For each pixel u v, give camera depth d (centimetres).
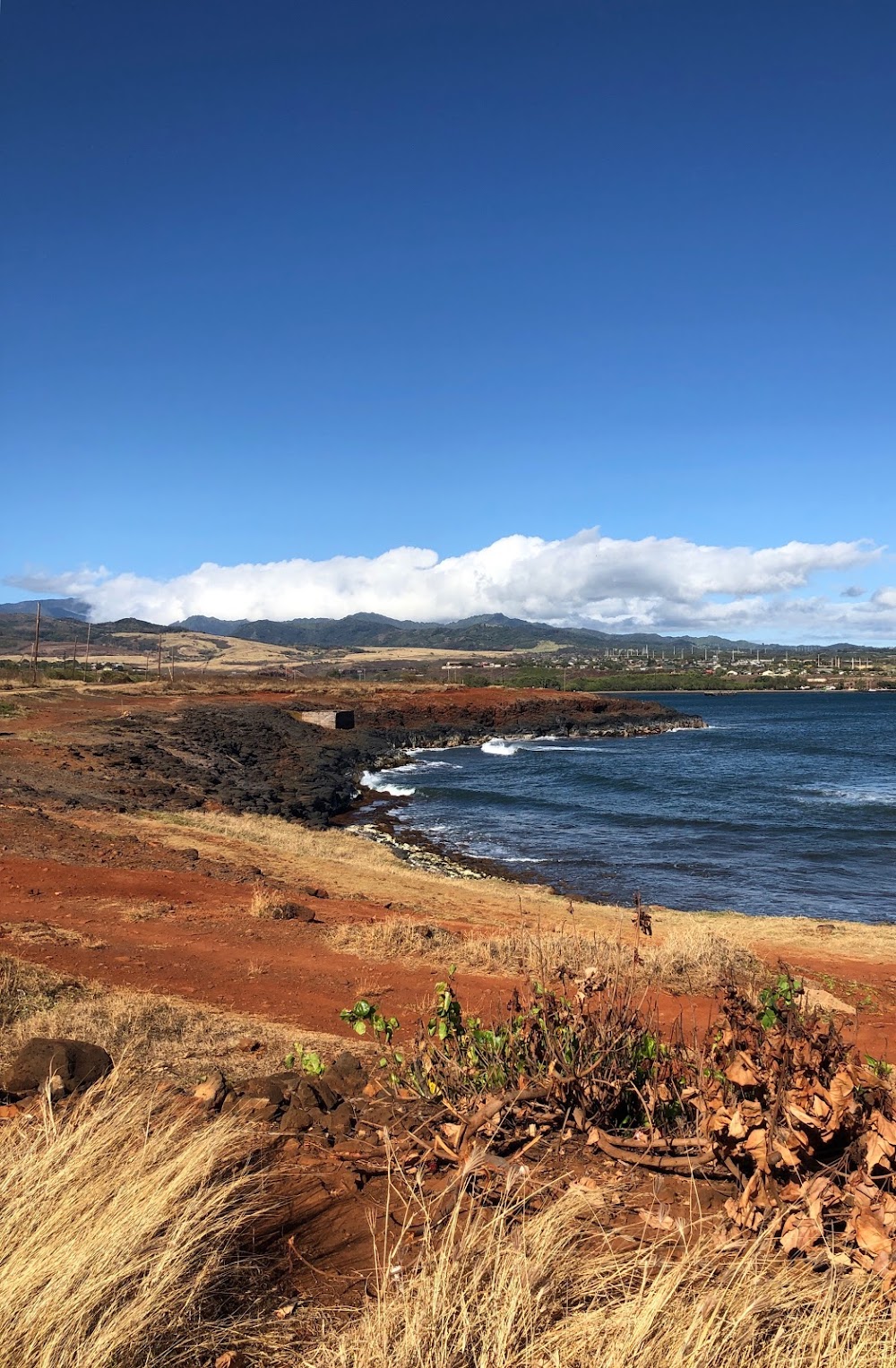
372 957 1085
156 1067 552
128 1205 264
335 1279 263
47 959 927
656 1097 374
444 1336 218
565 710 9269
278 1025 777
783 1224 276
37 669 8300
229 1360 223
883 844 2964
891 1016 951
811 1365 220
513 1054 403
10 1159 301
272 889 1548
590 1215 301
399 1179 338
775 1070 308
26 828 1784
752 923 1664
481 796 4241
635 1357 214
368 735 6925
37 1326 216
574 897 2164
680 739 8169
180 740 4503
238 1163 340
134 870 1551
